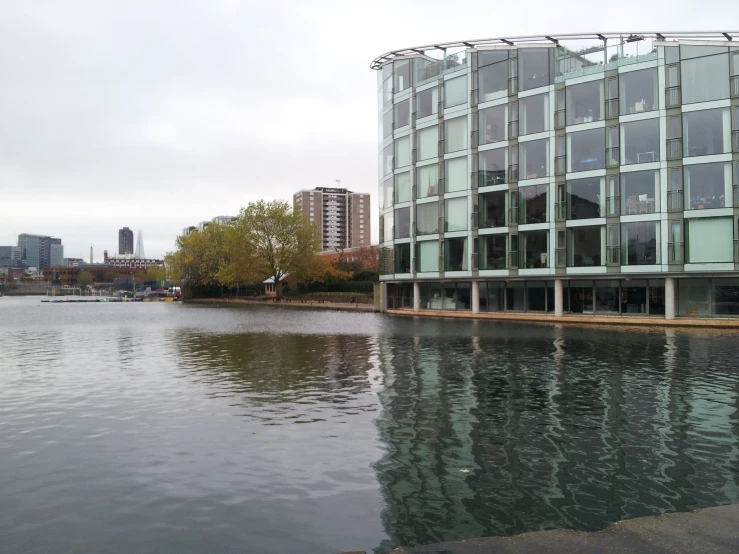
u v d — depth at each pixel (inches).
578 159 1604.3
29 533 261.0
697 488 308.3
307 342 1052.5
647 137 1503.4
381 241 2193.7
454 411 482.6
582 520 270.7
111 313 2511.1
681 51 1462.8
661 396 535.2
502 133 1745.8
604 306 1585.9
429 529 263.6
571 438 401.4
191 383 622.5
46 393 571.2
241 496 301.7
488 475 330.3
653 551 188.1
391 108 2087.8
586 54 1627.7
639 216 1499.8
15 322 1800.0
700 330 1283.2
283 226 3521.2
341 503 292.7
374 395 550.3
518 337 1117.1
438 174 1898.4
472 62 1806.1
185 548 247.3
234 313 2359.7
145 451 377.7
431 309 1959.9
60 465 350.6
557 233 1628.9
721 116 1417.3
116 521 272.8
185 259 4874.5
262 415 473.7
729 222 1402.6
